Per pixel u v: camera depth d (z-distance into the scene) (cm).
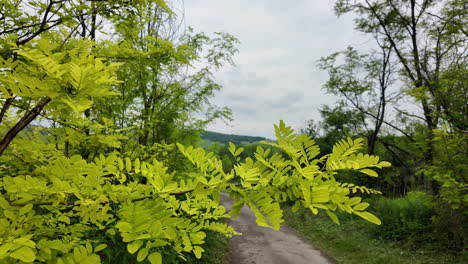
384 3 1223
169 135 714
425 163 729
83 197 123
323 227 1034
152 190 118
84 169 121
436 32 845
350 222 1034
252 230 1012
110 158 124
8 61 104
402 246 773
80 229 160
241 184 103
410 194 873
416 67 853
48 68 78
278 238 945
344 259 759
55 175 119
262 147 113
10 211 116
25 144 211
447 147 618
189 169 547
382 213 930
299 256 780
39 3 225
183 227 143
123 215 118
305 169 91
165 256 429
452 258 658
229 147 114
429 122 839
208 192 103
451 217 712
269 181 104
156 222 101
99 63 90
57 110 128
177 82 690
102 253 298
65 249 118
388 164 91
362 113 1509
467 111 621
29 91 87
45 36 212
